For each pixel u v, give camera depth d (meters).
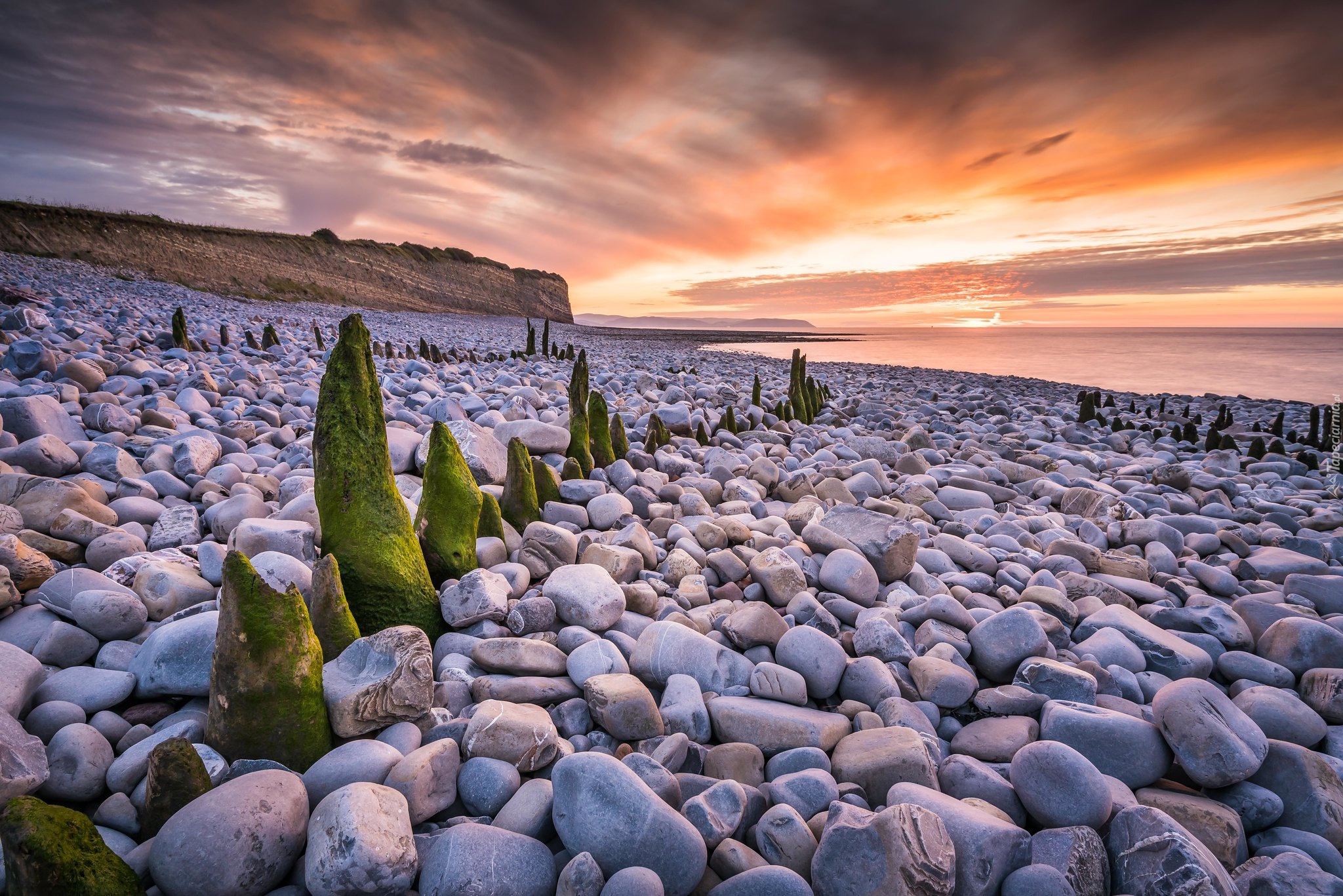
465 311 73.25
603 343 46.72
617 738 3.29
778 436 11.65
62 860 1.93
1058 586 5.38
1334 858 2.79
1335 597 5.44
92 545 4.13
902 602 4.99
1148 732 3.14
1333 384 37.50
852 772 3.05
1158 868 2.46
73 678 2.98
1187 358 59.78
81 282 25.92
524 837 2.45
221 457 6.46
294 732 2.73
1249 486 10.50
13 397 6.13
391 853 2.16
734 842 2.62
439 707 3.24
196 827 2.12
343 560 3.66
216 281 43.69
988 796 2.96
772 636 4.12
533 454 7.59
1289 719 3.55
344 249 62.22
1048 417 17.92
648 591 4.57
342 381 3.76
